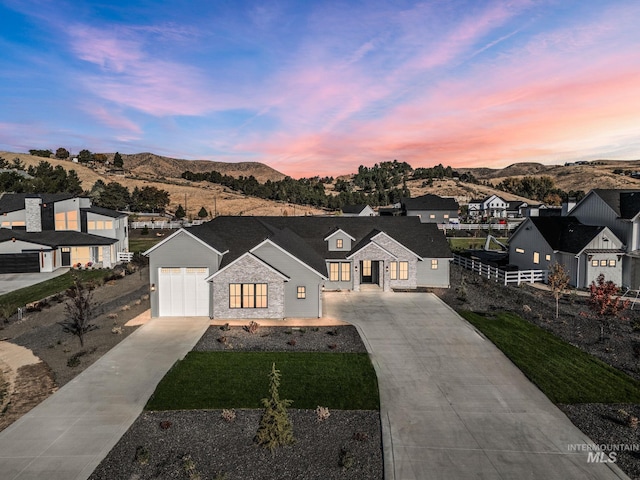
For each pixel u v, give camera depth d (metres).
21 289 31.58
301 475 10.38
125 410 13.37
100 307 26.22
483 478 10.29
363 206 83.50
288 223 35.69
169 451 11.25
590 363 17.31
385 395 14.60
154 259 23.98
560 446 11.63
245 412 13.30
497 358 17.94
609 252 30.84
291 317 24.17
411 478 10.26
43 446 11.38
